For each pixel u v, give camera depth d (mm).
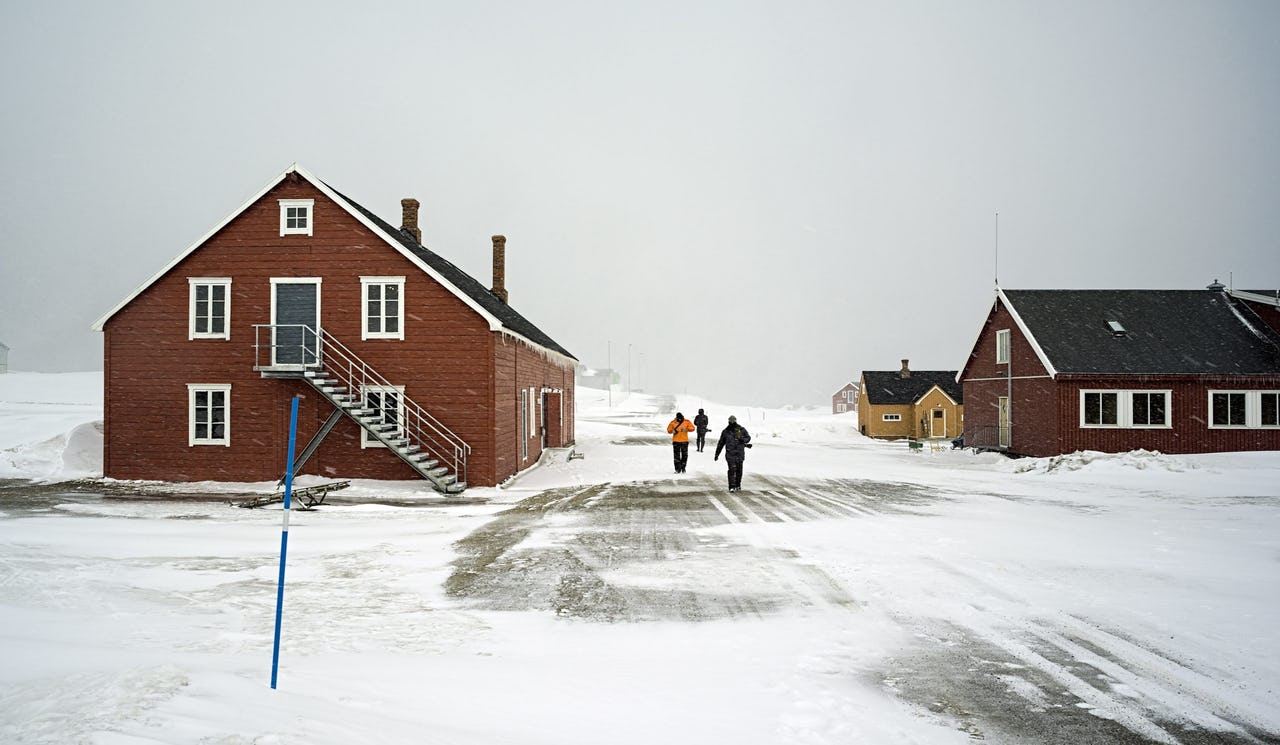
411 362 23078
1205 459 27422
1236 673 6582
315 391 23203
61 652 5840
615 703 5781
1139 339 33719
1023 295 36281
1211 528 14172
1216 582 9820
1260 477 23172
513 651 7152
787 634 7754
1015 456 35656
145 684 4852
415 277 23188
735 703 5844
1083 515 16016
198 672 5336
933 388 57688
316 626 7863
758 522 15117
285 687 5480
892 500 18672
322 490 19219
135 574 10109
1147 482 22734
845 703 5879
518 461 26438
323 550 12281
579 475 26250
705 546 12562
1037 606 8750
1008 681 6410
